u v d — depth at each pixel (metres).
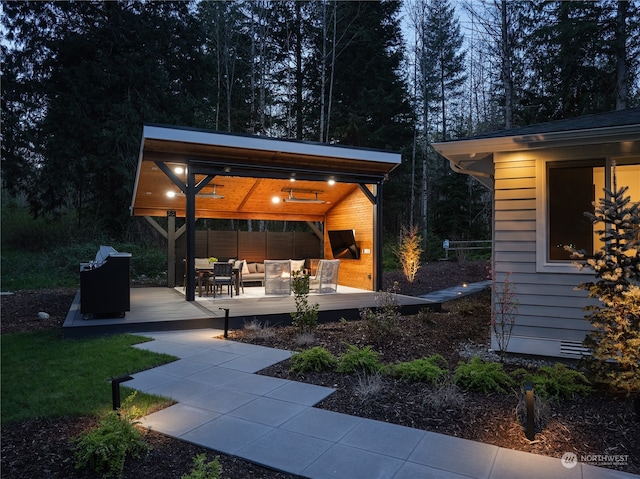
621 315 4.00
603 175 5.62
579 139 5.29
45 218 17.56
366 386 4.26
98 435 2.91
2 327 7.42
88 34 16.03
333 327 7.30
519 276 5.75
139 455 2.99
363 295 10.40
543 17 16.42
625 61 14.88
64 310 9.12
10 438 3.23
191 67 18.47
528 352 5.65
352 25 21.41
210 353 5.66
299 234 14.60
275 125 23.44
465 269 16.38
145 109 16.22
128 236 17.70
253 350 5.81
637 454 3.02
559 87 16.05
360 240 12.13
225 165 9.20
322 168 10.34
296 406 3.89
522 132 5.74
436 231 23.50
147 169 9.62
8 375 4.65
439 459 2.95
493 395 4.11
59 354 5.48
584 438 3.25
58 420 3.56
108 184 17.47
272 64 22.88
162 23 17.19
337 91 21.91
